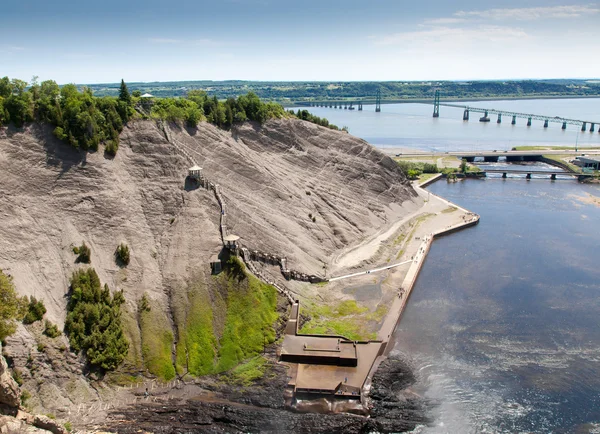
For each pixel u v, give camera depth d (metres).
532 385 73.00
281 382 73.31
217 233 93.31
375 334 85.50
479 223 152.62
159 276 85.06
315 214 124.19
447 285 106.25
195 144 116.06
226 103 142.25
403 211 155.75
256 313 83.88
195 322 79.62
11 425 49.94
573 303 97.31
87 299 75.25
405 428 64.88
